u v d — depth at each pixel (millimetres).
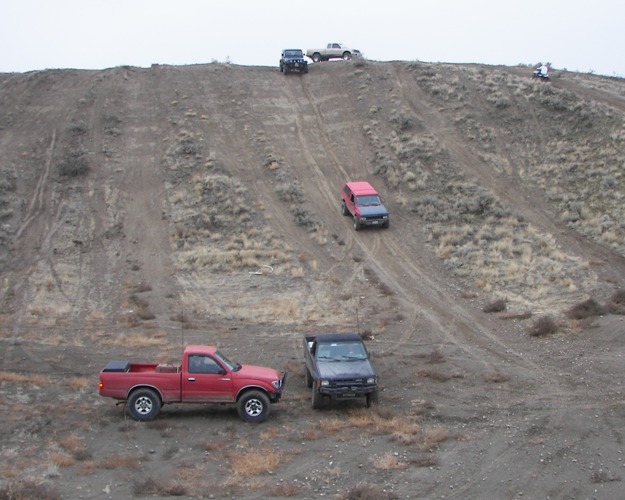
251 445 15000
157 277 32344
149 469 13641
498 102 49469
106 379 16406
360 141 47062
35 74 57062
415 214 38719
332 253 34562
